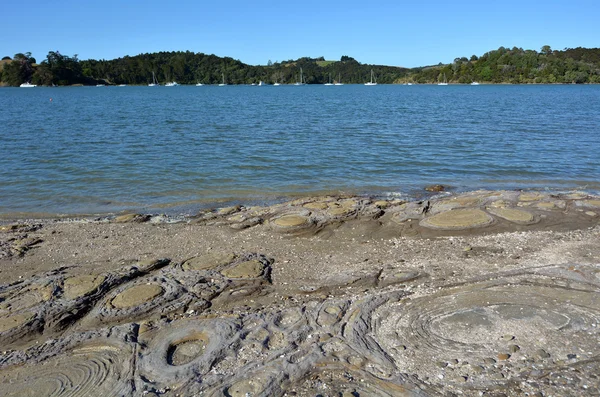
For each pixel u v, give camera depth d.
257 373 3.97
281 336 4.57
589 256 6.70
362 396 3.68
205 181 12.48
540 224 8.18
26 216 9.78
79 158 15.46
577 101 48.59
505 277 5.93
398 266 6.49
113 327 4.82
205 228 8.55
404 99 59.38
